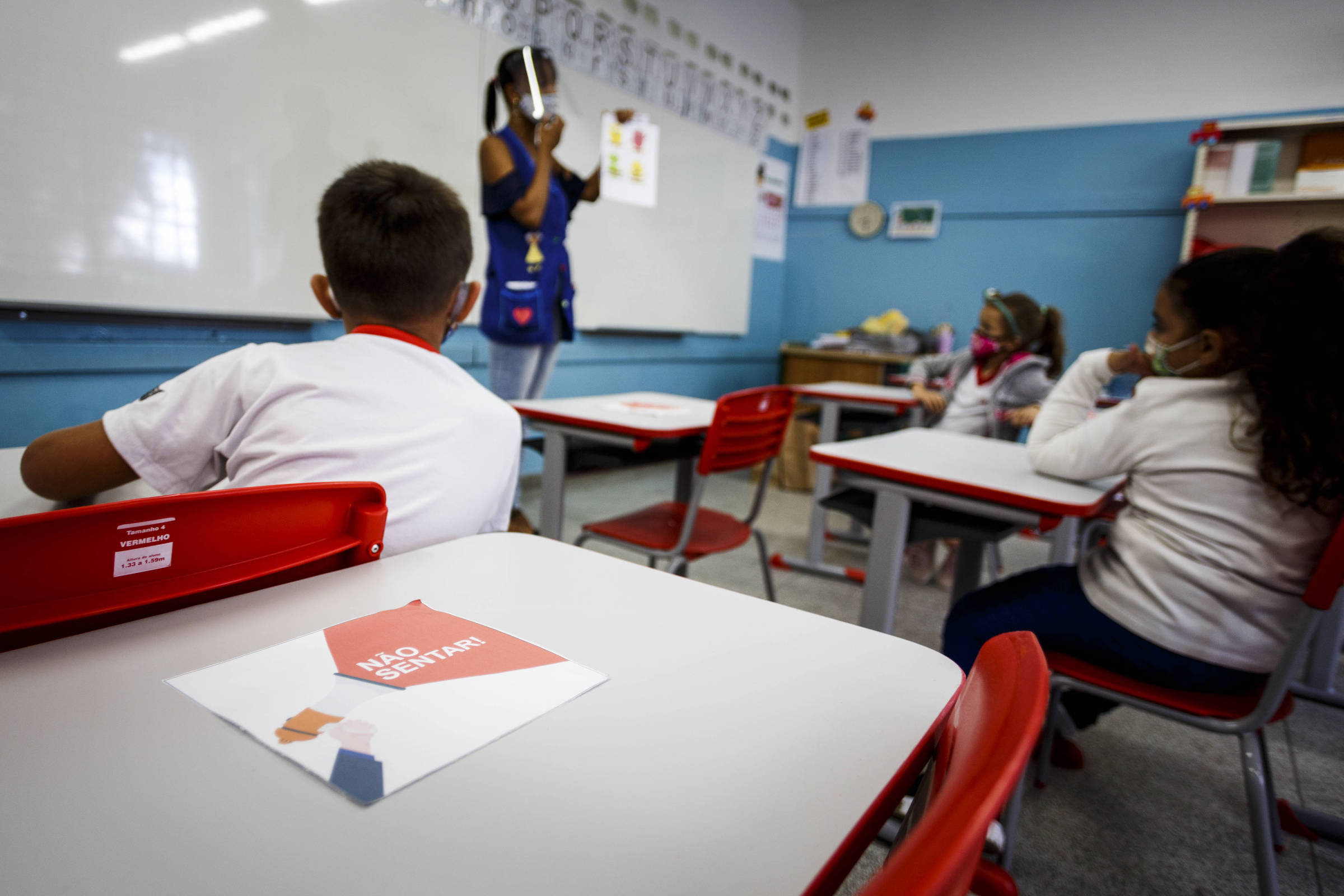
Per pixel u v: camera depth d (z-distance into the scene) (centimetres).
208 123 221
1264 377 96
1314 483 93
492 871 30
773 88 509
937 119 488
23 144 187
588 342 398
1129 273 438
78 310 205
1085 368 150
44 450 77
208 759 36
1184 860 128
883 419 325
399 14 268
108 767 35
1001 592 127
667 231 429
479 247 311
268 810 33
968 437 192
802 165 544
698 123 440
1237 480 102
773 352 557
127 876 28
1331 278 91
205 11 217
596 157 371
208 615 52
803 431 410
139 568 50
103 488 80
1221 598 102
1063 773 155
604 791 36
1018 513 127
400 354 84
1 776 34
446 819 33
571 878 30
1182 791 151
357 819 33
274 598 56
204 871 29
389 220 88
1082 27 439
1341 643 210
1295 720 185
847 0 509
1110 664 111
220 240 229
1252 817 100
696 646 52
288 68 238
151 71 208
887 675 50
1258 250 106
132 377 223
